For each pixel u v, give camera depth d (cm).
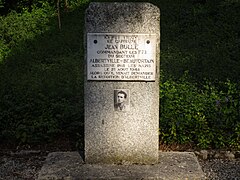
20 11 671
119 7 227
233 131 284
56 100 325
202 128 285
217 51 451
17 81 376
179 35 528
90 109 238
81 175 226
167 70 398
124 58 231
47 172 230
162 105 295
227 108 294
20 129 294
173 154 257
